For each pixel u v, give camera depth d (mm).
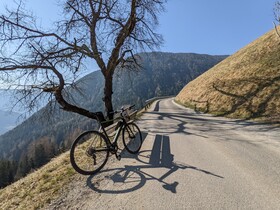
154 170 5941
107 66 18094
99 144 6254
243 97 21734
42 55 14570
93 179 5551
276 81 21047
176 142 9203
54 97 15523
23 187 6043
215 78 36062
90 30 17500
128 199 4441
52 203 4551
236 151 7547
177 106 37562
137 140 8875
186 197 4391
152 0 18578
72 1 17219
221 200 4234
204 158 6844
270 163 6203
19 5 14406
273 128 11539
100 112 9188
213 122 15453
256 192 4508
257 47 35531
